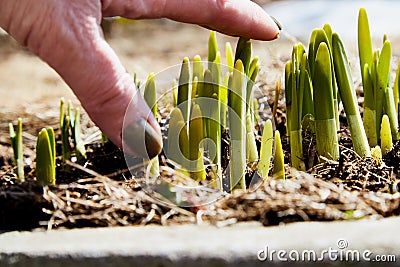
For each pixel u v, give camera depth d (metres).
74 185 0.35
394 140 0.40
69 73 0.32
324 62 0.37
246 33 0.37
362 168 0.37
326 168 0.37
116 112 0.32
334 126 0.37
